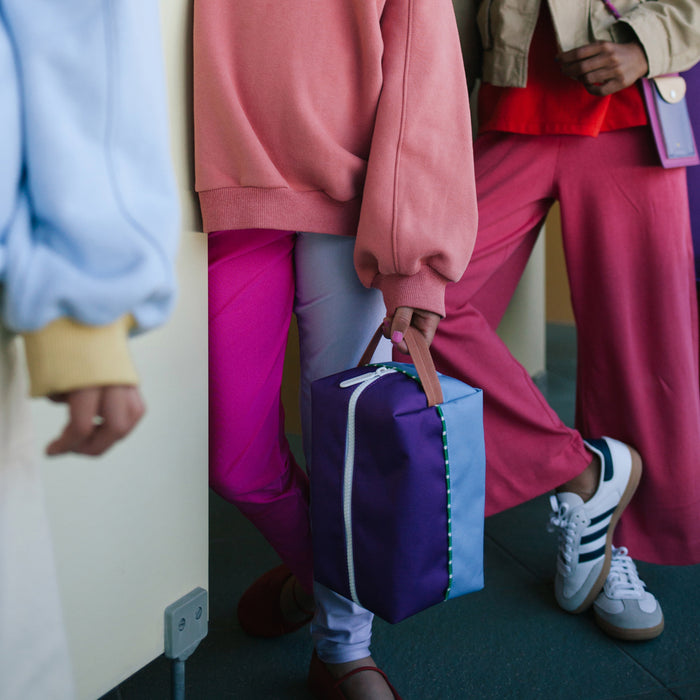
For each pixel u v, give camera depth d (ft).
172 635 3.62
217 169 3.43
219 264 3.74
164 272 1.80
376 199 3.41
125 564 3.36
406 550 3.36
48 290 1.65
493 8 4.88
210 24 3.37
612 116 4.88
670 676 4.59
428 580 3.44
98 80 1.74
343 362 4.02
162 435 3.45
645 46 4.59
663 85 4.82
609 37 4.68
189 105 3.48
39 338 1.71
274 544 4.39
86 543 3.15
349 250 3.81
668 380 5.13
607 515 5.08
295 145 3.42
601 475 5.04
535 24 4.72
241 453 3.96
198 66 3.41
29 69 1.70
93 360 1.71
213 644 4.83
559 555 5.21
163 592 3.60
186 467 3.61
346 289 3.87
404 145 3.42
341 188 3.48
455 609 5.27
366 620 4.17
